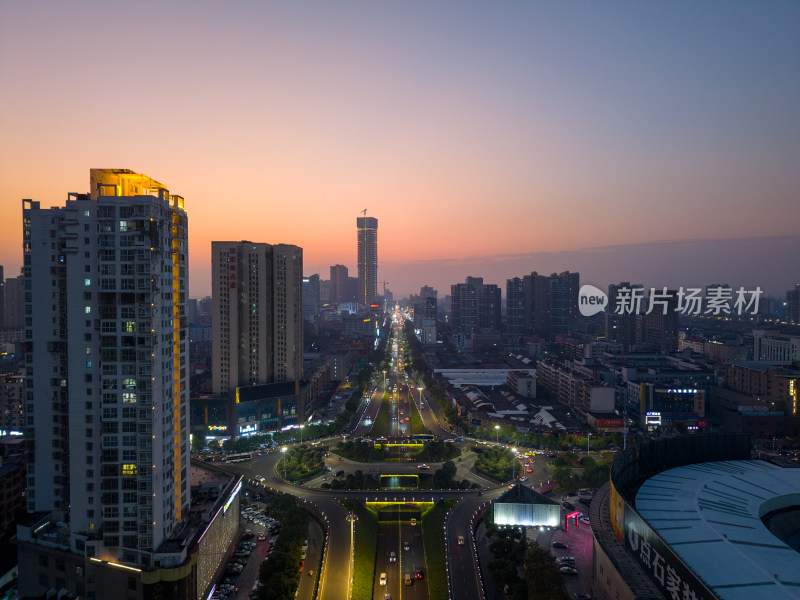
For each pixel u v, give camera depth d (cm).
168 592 11875
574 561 15000
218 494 15425
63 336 13675
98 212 12619
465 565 14850
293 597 12975
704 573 10175
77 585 12700
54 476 13875
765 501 13912
